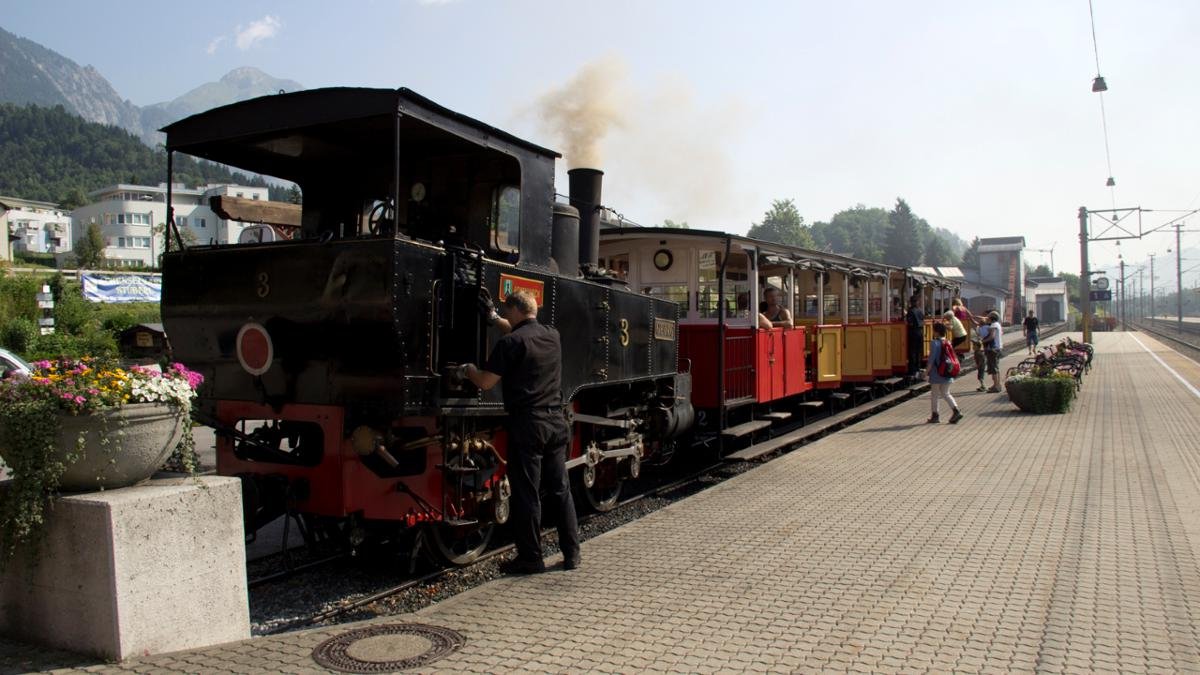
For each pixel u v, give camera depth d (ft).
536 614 15.30
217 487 13.79
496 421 20.75
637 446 27.71
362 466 17.35
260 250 17.76
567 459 23.25
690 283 35.60
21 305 89.86
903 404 53.78
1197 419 42.47
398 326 16.12
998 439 37.17
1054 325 251.60
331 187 21.76
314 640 13.85
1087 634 14.10
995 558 18.76
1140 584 16.81
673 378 30.27
